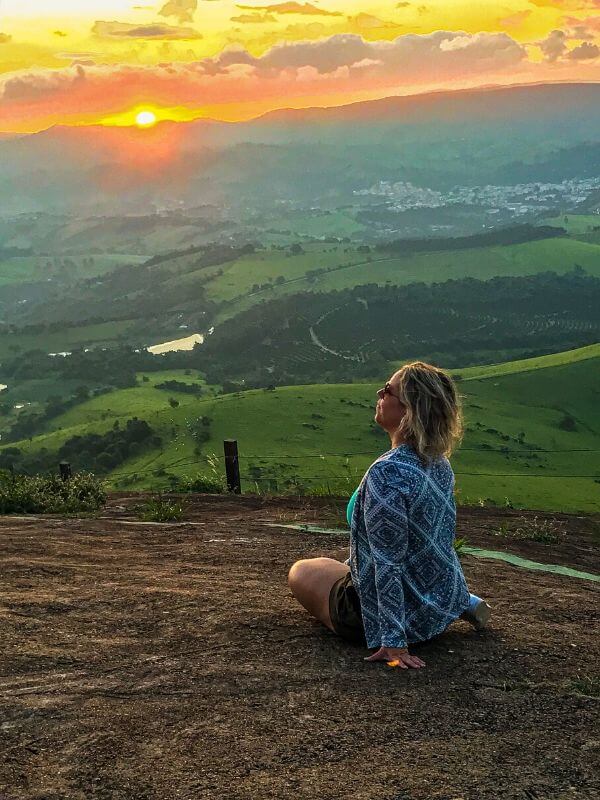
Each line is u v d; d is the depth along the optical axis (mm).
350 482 10828
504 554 7211
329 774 2793
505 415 136000
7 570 5551
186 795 2607
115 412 167875
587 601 5344
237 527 7758
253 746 2969
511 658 3992
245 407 121500
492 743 3111
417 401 3543
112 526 7844
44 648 3922
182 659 3822
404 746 3037
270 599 4816
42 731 3016
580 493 95062
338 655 3883
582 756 3055
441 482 3662
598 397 145000
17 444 123688
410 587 3754
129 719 3148
